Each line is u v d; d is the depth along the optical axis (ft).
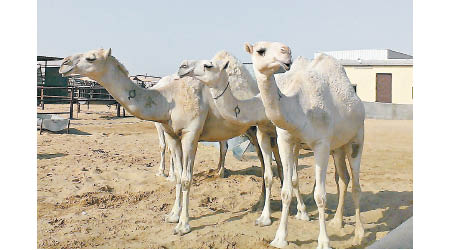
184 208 18.19
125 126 55.72
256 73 13.46
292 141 15.88
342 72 17.22
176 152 19.67
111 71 17.24
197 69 15.98
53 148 37.06
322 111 15.20
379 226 18.62
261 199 21.62
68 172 28.35
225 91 16.40
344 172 18.30
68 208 21.54
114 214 20.66
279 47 12.76
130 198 23.43
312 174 28.73
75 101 65.26
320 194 15.08
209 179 27.53
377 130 36.63
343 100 16.42
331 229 18.24
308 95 15.26
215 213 20.59
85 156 33.94
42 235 17.43
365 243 16.62
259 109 17.31
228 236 17.35
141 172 28.76
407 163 29.68
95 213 20.67
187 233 17.88
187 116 18.11
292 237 17.22
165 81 22.15
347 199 23.34
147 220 19.76
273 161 32.99
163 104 18.13
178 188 19.74
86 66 16.76
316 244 16.51
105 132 49.75
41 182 25.66
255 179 26.96
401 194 23.66
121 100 17.54
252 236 17.37
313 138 15.07
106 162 32.07
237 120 16.87
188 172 18.17
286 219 16.35
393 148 32.42
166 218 19.60
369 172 28.60
